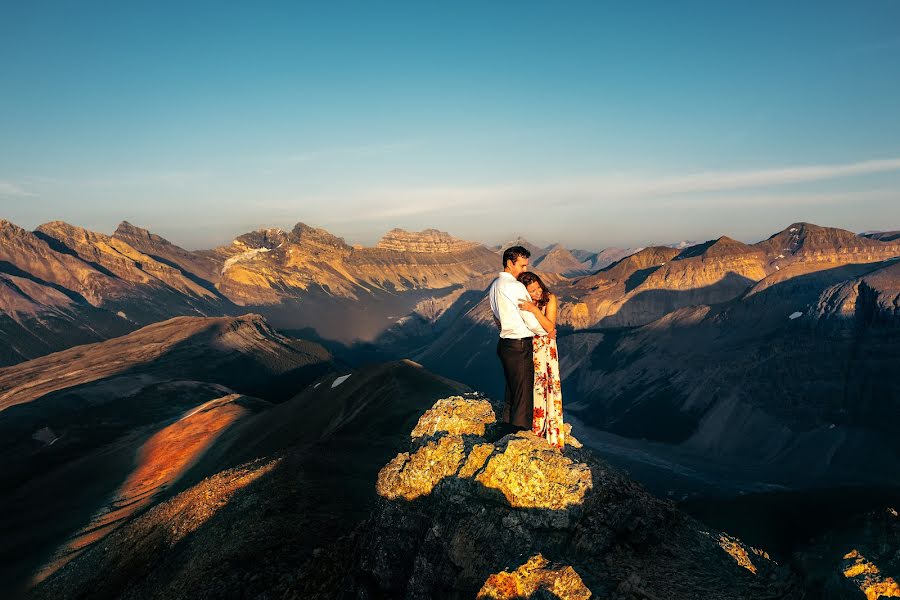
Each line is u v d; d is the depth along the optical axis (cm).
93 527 9206
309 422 10569
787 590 962
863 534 953
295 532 2772
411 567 1215
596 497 1102
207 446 12012
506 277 1254
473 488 1148
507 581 927
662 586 966
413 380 10138
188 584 2666
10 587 7475
